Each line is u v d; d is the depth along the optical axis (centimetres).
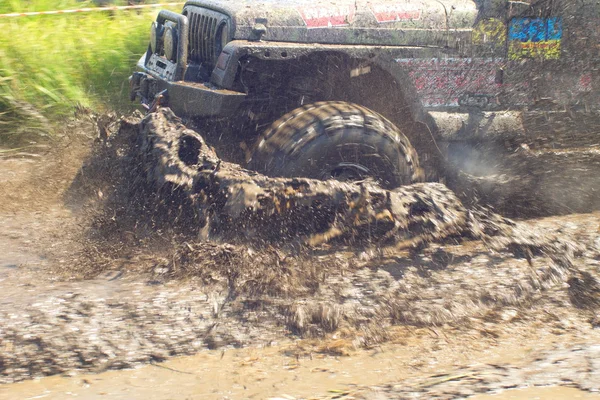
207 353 292
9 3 787
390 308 326
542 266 369
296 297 332
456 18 466
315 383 267
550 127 490
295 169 414
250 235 384
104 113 578
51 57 684
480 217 406
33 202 491
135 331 301
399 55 453
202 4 471
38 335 293
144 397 258
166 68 487
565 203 487
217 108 421
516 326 318
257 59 439
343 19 446
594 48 490
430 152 470
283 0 456
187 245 371
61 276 356
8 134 631
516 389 256
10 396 258
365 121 424
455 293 341
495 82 480
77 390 263
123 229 411
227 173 390
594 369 273
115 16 804
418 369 279
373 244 391
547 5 478
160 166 409
